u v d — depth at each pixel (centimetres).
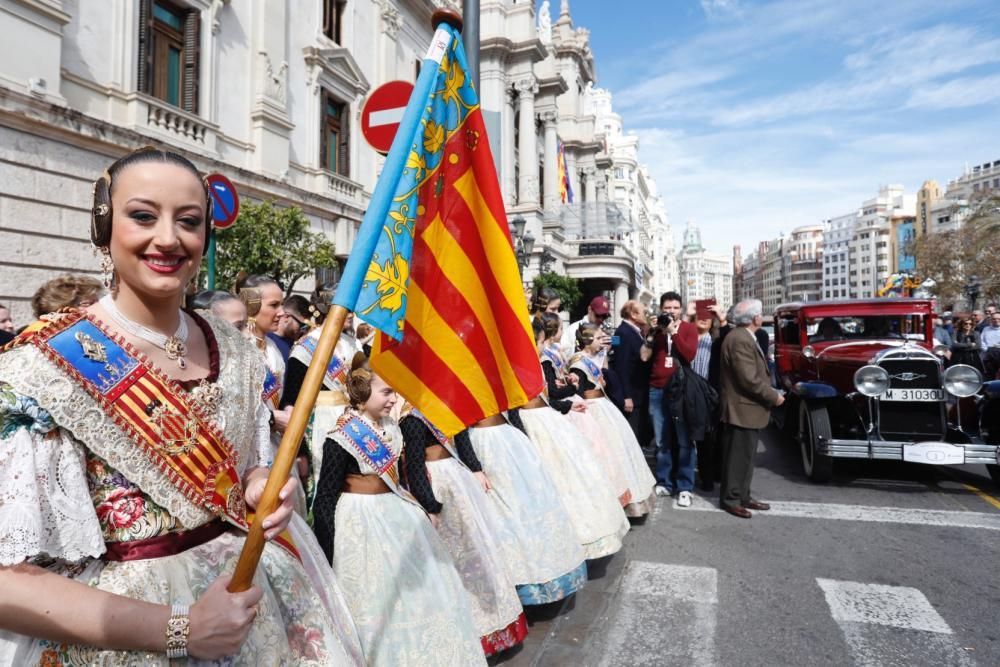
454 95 241
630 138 7438
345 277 169
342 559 248
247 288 380
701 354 707
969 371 598
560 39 4241
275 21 1307
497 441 362
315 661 151
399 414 336
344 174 1571
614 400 668
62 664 117
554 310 623
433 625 243
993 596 385
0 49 798
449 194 240
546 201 3394
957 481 668
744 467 554
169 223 128
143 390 127
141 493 128
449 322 238
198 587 129
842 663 312
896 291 3703
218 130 1146
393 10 1747
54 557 117
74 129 883
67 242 887
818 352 759
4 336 467
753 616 360
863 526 517
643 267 7300
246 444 154
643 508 533
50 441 116
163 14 1073
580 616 359
